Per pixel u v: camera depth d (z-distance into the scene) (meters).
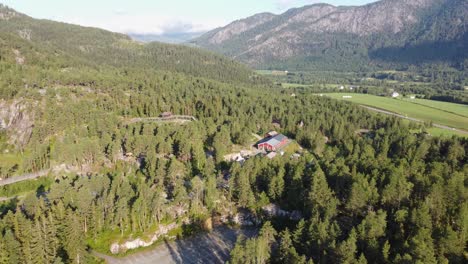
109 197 102.69
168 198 119.62
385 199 95.25
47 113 161.62
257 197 116.50
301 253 84.44
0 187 126.25
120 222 101.50
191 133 157.50
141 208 102.12
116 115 180.12
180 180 119.50
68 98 180.50
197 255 96.88
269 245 87.69
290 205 110.75
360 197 95.38
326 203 98.75
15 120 163.88
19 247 82.12
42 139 152.88
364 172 115.44
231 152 158.88
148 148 142.88
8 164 142.38
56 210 93.25
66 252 88.81
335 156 140.75
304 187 111.62
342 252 74.44
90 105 180.88
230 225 111.75
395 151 157.50
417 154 143.25
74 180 122.19
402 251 75.06
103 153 147.62
